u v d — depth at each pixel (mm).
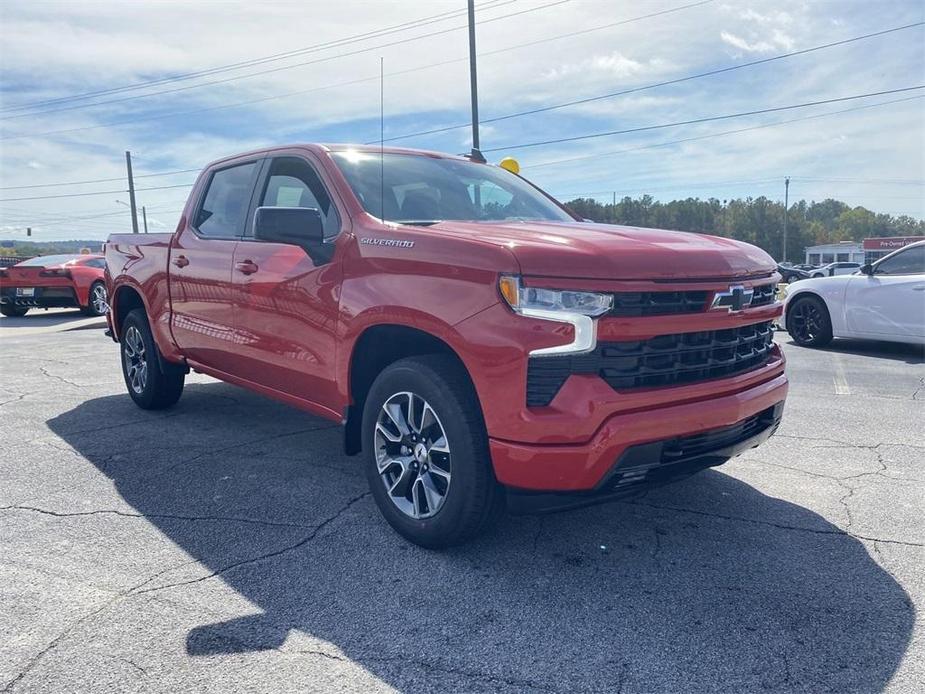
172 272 5242
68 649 2572
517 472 2941
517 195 4750
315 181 4172
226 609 2863
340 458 4836
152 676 2420
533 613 2848
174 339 5355
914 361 8922
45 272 15258
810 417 5930
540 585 3076
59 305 15609
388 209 3904
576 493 2947
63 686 2361
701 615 2834
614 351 2932
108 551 3385
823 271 37750
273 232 3584
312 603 2916
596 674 2455
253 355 4430
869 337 9516
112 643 2613
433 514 3314
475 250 3078
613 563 3285
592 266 2889
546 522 3758
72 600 2922
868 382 7477
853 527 3684
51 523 3709
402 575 3160
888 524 3717
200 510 3896
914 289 8992
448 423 3162
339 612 2850
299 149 4379
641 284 2932
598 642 2646
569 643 2639
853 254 94312
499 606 2900
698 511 3906
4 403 6445
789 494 4160
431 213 4047
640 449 2926
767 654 2572
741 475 4488
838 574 3176
